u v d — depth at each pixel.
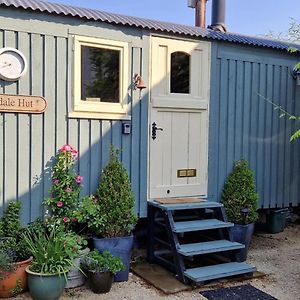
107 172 4.29
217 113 5.18
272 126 5.63
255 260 4.86
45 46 4.07
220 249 4.19
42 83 4.07
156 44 4.70
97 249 4.02
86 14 4.29
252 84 5.44
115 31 4.43
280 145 5.72
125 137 4.57
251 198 5.02
